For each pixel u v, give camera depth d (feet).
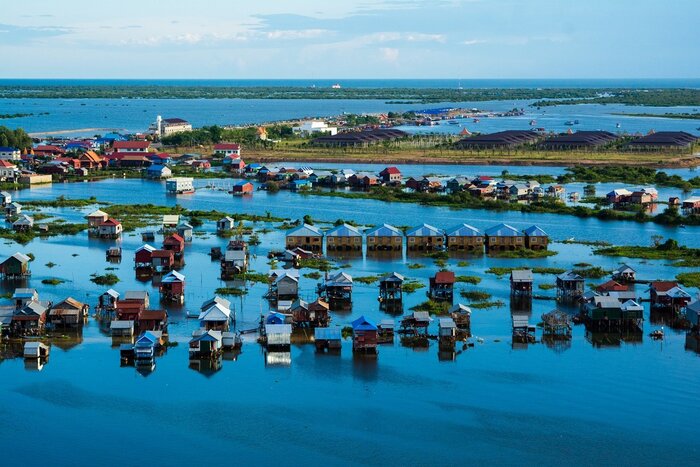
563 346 354.95
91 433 277.64
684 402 300.20
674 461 262.26
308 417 289.53
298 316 375.66
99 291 426.10
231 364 333.83
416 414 291.99
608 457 264.31
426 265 491.31
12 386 311.06
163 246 500.33
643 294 425.28
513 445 271.49
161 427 281.95
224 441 273.13
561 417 289.53
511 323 383.04
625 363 335.88
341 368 330.34
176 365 332.60
